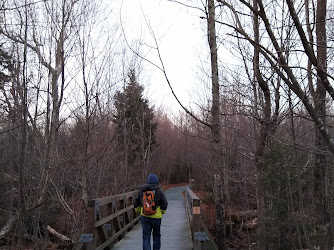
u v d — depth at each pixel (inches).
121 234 362.3
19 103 251.4
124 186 634.8
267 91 283.6
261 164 313.6
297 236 342.3
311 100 221.1
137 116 676.7
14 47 254.4
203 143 595.2
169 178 1899.6
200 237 264.8
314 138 244.2
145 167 788.0
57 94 271.3
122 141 663.8
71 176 424.5
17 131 282.0
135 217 495.2
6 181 352.8
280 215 343.0
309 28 233.0
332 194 305.9
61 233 547.8
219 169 254.5
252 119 338.0
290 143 257.8
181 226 460.4
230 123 356.2
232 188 636.7
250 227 555.8
